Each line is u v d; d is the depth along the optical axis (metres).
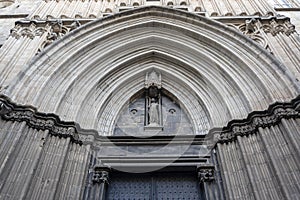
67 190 7.91
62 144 8.53
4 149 7.41
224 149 8.92
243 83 10.16
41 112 8.78
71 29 12.29
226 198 8.01
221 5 14.34
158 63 12.80
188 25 12.57
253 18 12.27
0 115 8.04
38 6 13.85
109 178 9.27
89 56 11.48
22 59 10.43
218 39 11.66
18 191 6.96
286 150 7.68
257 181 7.61
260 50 10.48
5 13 15.55
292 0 15.83
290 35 11.30
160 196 9.12
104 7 14.54
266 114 8.73
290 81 9.10
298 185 6.93
